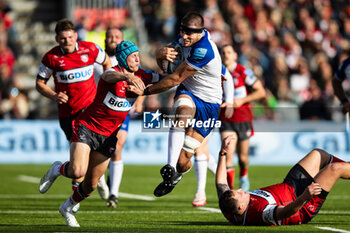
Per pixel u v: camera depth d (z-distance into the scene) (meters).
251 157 55.56
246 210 21.80
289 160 55.66
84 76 27.47
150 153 55.44
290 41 68.56
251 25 70.19
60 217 25.42
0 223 23.25
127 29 65.94
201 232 20.53
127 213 27.20
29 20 72.69
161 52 23.11
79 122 21.62
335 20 74.75
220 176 22.64
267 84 62.69
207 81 23.22
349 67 31.88
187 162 23.62
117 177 29.64
